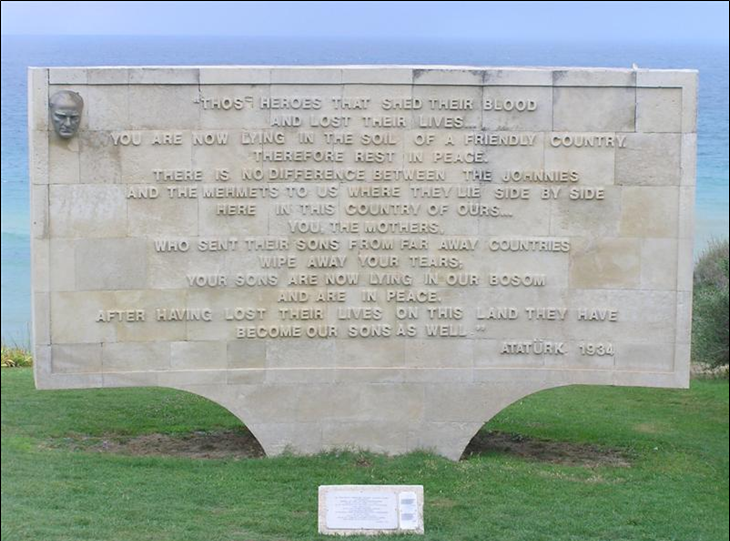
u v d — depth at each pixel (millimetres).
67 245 17328
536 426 21625
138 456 18391
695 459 19500
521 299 17797
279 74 17344
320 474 17109
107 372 17531
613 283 17797
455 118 17500
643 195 17688
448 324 17812
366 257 17641
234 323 17672
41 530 14562
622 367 17891
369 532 14703
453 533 14844
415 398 17922
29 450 18641
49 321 17375
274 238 17547
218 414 21703
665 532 15406
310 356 17797
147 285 17500
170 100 17297
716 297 26703
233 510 15586
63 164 17234
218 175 17422
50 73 17094
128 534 14492
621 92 17562
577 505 16297
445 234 17672
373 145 17500
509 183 17625
